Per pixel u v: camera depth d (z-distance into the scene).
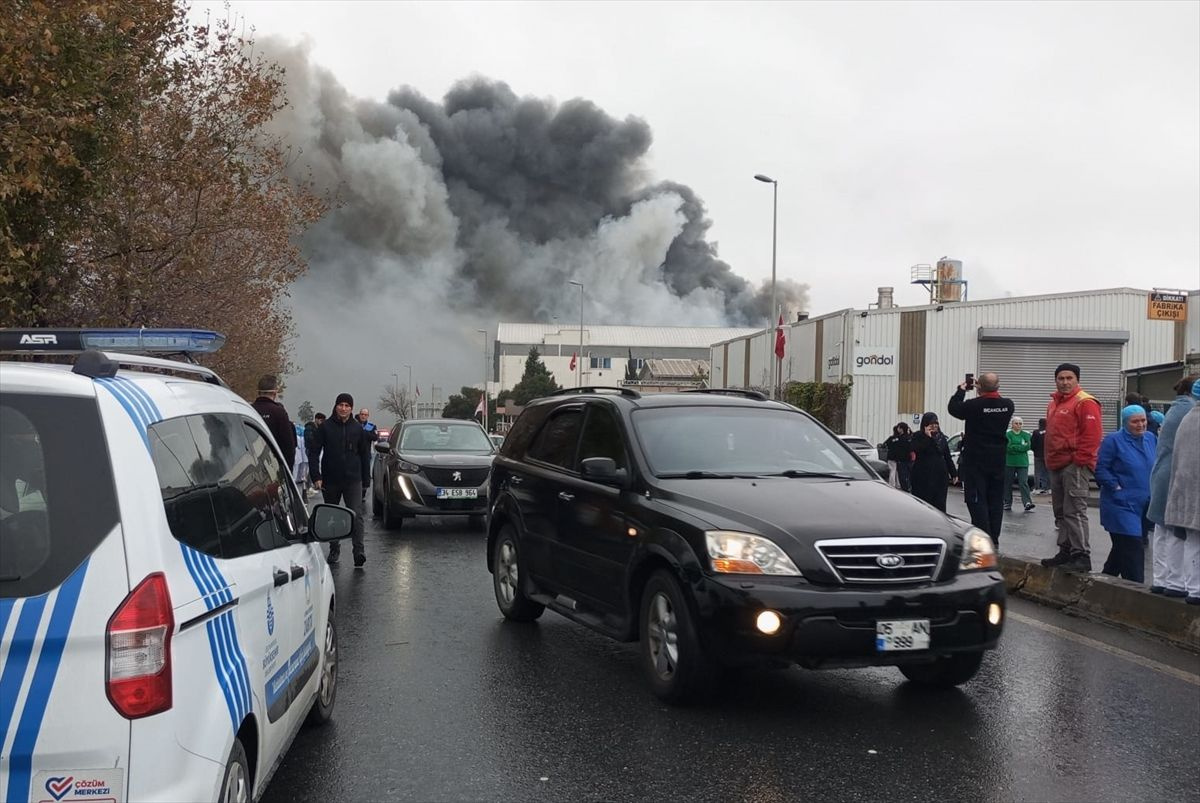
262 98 16.81
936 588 5.21
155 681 2.58
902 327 41.00
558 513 6.96
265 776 3.55
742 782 4.43
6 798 2.46
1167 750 4.88
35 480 2.61
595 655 6.80
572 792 4.32
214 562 3.11
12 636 2.48
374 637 7.35
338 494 10.96
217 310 20.12
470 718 5.36
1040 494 25.59
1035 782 4.45
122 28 11.05
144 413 2.91
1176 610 7.22
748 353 55.00
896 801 4.23
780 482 6.07
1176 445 7.51
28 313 10.80
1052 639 7.28
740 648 5.06
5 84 9.14
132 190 13.62
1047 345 41.12
